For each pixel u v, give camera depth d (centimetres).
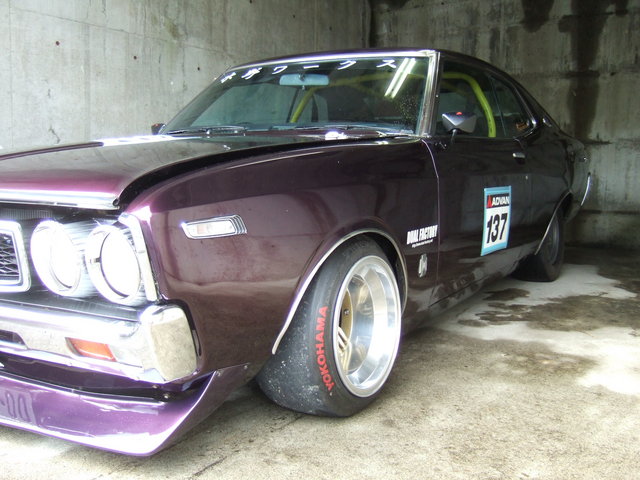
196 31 555
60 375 181
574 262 548
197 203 155
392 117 257
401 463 176
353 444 188
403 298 228
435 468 173
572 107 697
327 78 279
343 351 203
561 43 694
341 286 189
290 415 208
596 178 695
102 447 158
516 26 718
